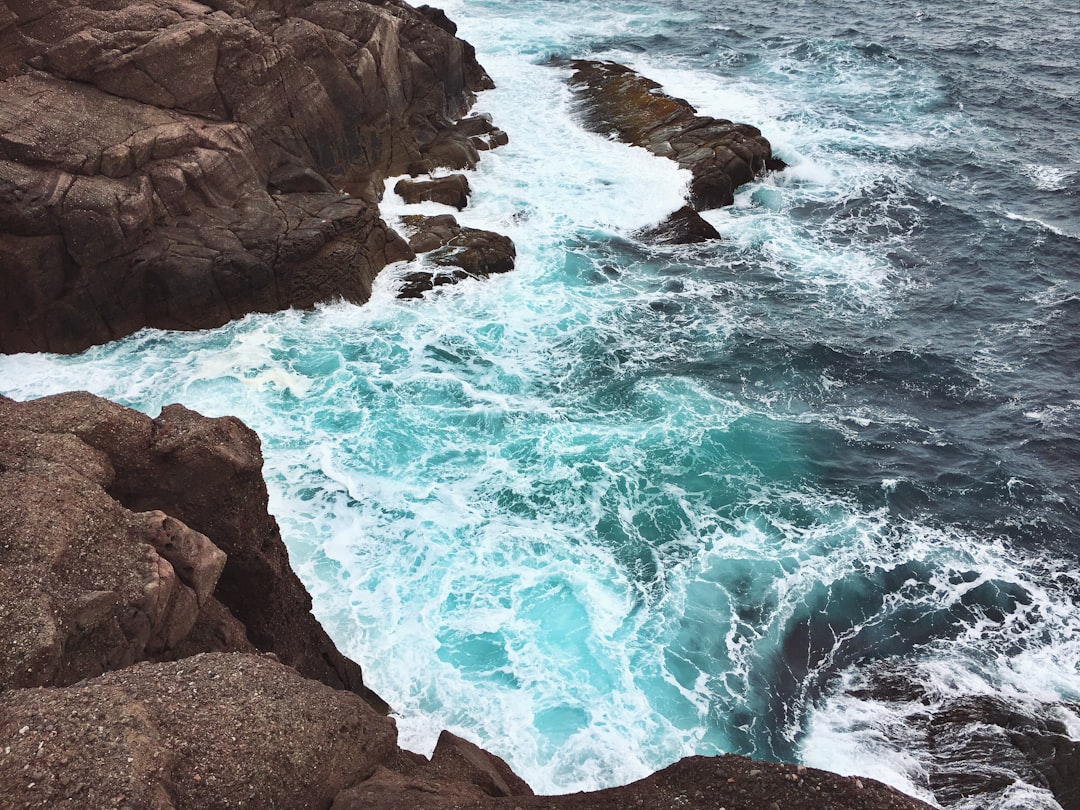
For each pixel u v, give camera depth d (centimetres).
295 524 1881
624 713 1557
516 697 1566
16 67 2378
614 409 2309
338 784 970
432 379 2355
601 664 1639
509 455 2125
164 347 2372
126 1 2570
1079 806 1400
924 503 2072
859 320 2759
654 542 1917
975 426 2339
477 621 1700
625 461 2127
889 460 2198
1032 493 2108
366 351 2447
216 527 1309
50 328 2272
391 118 3192
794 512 2025
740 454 2183
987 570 1895
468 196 3209
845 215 3347
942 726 1555
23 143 2200
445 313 2634
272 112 2745
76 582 1062
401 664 1609
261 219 2519
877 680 1650
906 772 1475
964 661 1686
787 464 2166
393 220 2989
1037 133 4003
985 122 4088
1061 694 1614
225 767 903
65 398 1324
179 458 1287
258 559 1333
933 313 2812
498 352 2492
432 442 2148
